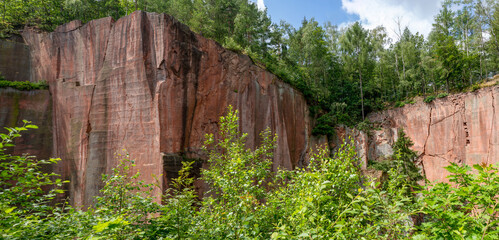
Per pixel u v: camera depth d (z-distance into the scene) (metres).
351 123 39.47
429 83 44.38
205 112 23.67
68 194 21.31
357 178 5.14
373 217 4.37
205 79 24.06
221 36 38.06
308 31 42.50
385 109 41.06
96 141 21.14
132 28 21.62
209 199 6.09
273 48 50.19
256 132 28.45
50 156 22.77
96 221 4.64
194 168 21.09
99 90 21.88
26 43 25.50
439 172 34.06
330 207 4.73
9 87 22.39
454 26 50.44
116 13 37.56
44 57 24.61
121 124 20.86
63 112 22.91
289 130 32.84
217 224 5.23
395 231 4.10
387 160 33.22
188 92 22.22
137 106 20.66
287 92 33.78
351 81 45.75
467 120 33.06
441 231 3.51
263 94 30.05
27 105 22.83
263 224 5.25
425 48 51.59
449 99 35.03
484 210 3.53
